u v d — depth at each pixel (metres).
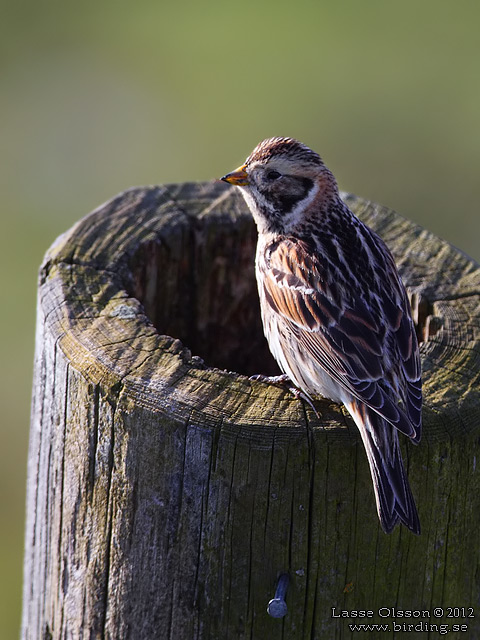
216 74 27.67
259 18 29.67
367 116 26.47
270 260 11.28
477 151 25.33
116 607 9.38
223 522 8.88
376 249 11.11
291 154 11.38
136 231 11.75
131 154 25.98
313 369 10.59
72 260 11.15
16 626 18.73
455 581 9.29
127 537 9.20
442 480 9.11
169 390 9.11
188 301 12.46
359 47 28.41
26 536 10.90
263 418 8.87
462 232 24.25
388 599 9.15
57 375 9.78
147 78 27.83
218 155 25.91
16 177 25.67
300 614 9.06
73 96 27.31
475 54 27.92
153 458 8.99
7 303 23.12
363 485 8.87
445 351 10.31
